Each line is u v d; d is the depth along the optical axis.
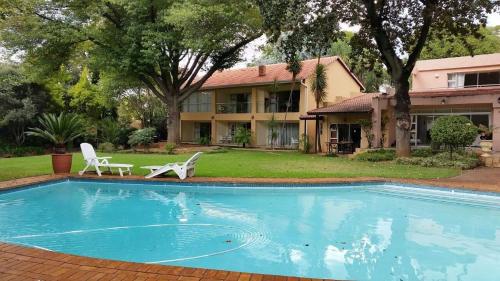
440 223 8.58
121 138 33.44
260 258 6.17
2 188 11.13
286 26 18.48
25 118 30.83
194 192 12.21
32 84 32.78
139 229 7.87
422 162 18.38
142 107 39.75
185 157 22.81
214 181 12.63
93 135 34.94
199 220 8.63
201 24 24.09
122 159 21.28
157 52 26.14
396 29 21.94
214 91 37.31
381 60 23.80
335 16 19.09
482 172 16.03
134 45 26.41
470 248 6.80
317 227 8.12
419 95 23.80
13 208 9.83
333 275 5.50
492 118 22.94
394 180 13.09
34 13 25.73
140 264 4.71
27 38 25.50
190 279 4.27
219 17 24.08
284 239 7.24
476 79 27.02
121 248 6.64
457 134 18.36
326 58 34.62
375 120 25.36
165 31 26.69
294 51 19.89
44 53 27.31
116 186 13.16
